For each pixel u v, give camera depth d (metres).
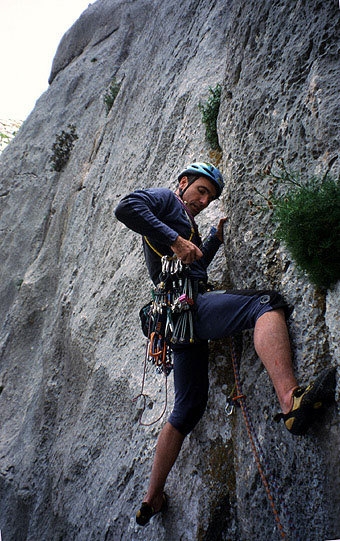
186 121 5.11
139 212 2.86
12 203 10.95
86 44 12.34
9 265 9.71
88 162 8.80
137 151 6.28
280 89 3.31
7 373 7.62
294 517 2.56
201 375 3.11
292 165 3.05
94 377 4.87
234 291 2.89
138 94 7.20
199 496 3.12
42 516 4.89
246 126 3.52
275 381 2.58
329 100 2.89
